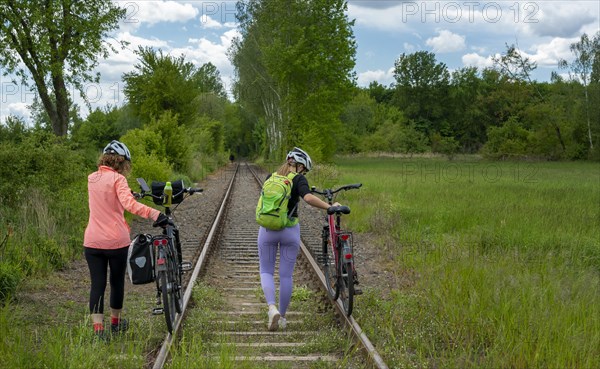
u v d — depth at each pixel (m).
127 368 4.68
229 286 8.23
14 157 10.88
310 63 38.97
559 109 59.84
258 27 44.44
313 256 9.66
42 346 4.91
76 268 9.03
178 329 5.72
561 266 8.09
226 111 94.31
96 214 5.46
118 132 45.19
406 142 89.00
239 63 51.66
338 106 43.00
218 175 41.59
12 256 8.06
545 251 9.67
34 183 10.92
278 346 5.54
